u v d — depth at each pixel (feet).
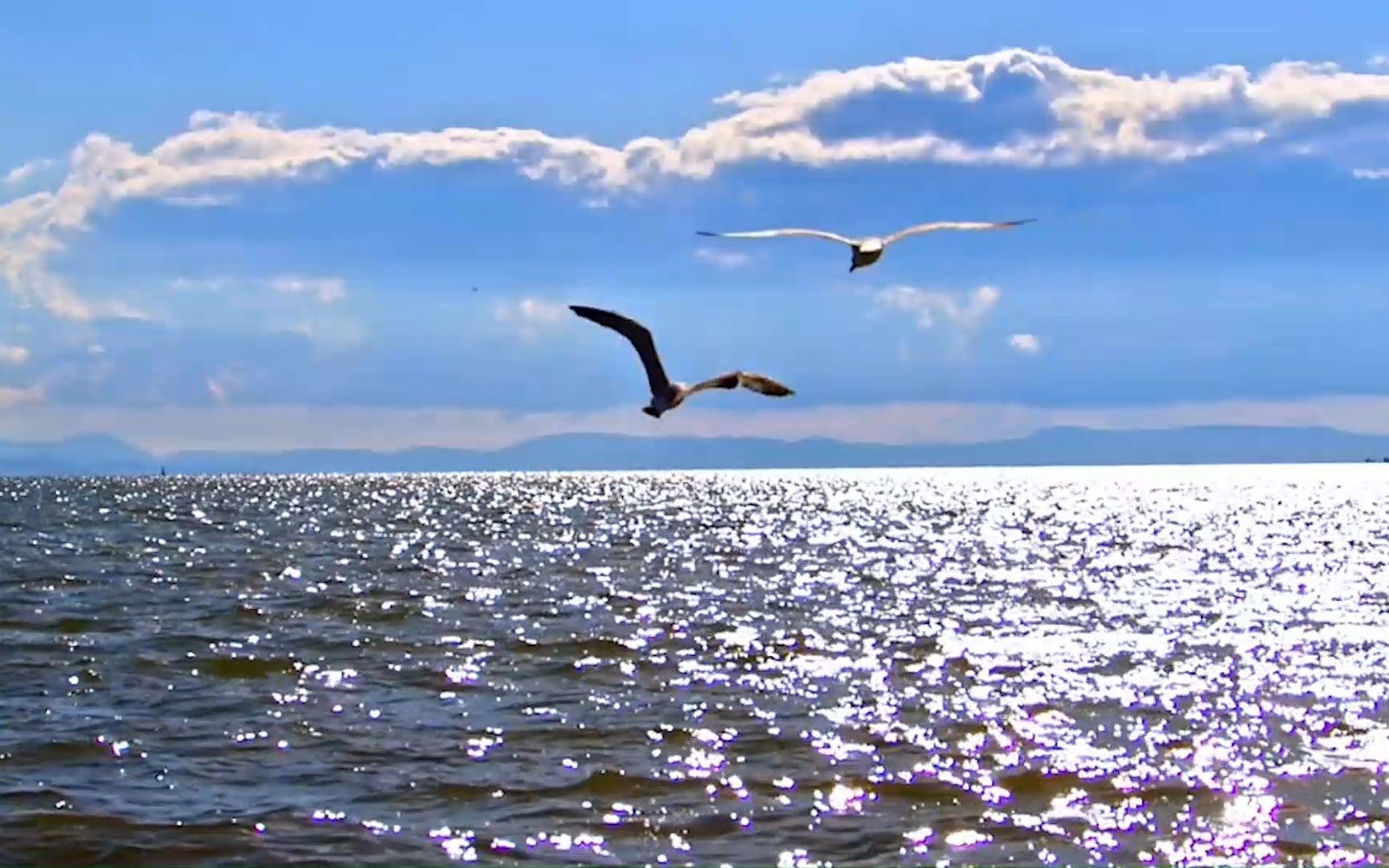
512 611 168.55
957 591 201.67
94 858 73.26
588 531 349.41
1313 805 84.69
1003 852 76.48
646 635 148.05
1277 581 220.02
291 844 75.72
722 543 304.50
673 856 75.31
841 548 291.79
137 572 213.25
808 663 131.54
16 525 351.87
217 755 92.73
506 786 86.58
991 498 645.51
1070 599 191.72
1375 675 126.82
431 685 117.80
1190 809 83.76
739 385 43.70
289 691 113.91
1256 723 105.50
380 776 88.48
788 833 78.89
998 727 103.19
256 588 191.11
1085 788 87.76
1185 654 139.13
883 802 84.64
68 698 109.29
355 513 447.42
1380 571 237.86
